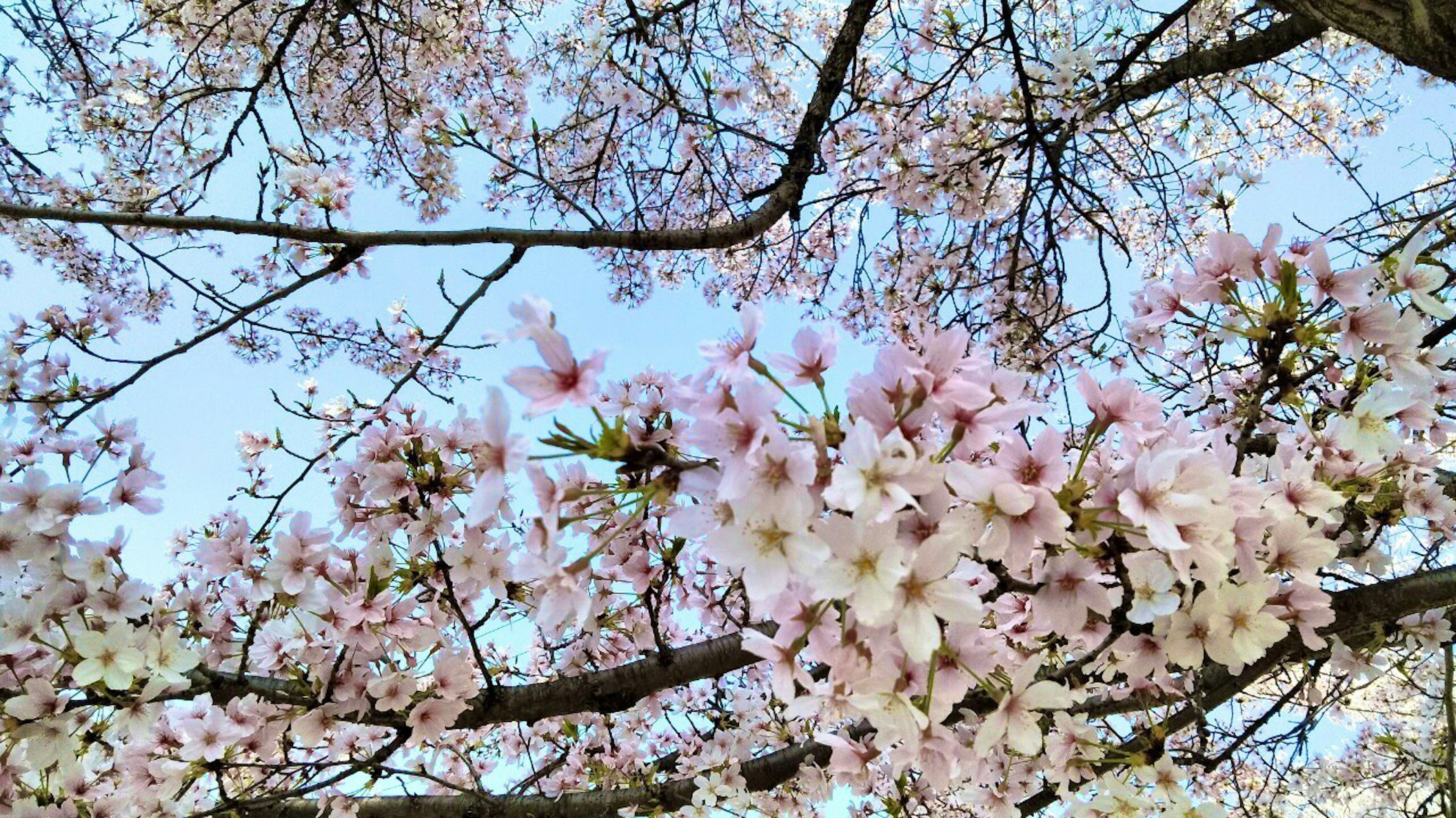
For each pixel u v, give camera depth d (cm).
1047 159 458
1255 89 554
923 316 570
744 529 118
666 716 424
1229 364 297
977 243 610
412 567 241
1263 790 428
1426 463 217
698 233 378
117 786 262
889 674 133
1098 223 469
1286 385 178
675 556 265
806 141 461
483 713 279
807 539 116
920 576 123
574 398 118
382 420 252
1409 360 170
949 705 137
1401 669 293
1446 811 334
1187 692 212
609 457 124
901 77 525
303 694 237
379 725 255
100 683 209
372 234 286
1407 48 220
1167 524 132
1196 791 420
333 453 304
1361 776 606
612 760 406
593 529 248
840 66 485
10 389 285
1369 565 241
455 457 245
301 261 342
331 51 543
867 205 559
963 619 120
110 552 226
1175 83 472
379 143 697
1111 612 151
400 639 236
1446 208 295
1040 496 130
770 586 115
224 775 291
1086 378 159
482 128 604
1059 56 457
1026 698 144
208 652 258
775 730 367
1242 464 183
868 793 278
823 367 137
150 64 612
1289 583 173
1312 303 172
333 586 230
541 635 459
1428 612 253
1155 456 145
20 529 214
